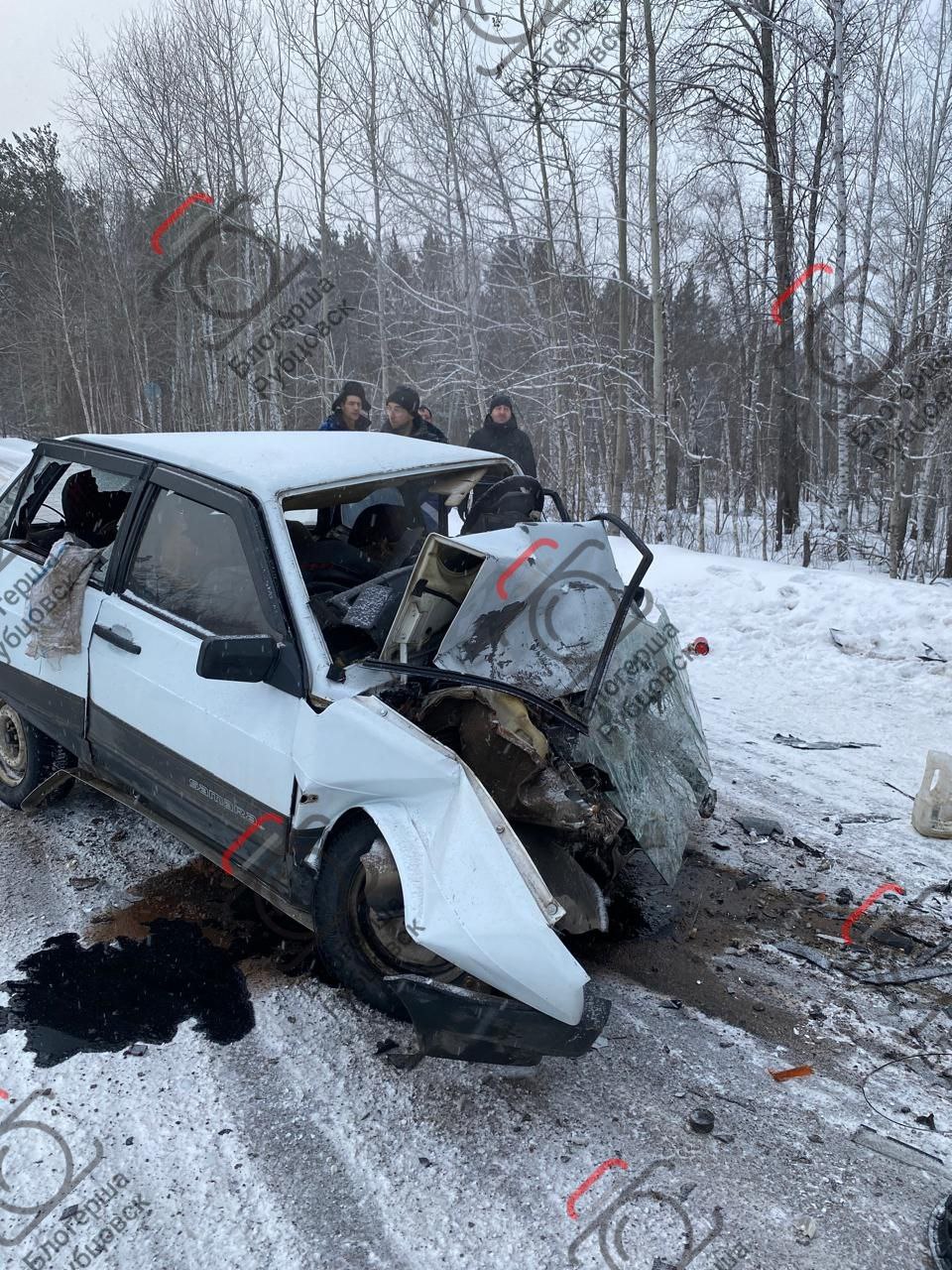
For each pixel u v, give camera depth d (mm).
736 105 15836
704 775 3857
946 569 16750
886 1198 2346
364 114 16609
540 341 16938
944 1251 2129
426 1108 2619
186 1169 2393
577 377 16891
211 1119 2561
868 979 3307
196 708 3238
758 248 19312
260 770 3045
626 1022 3027
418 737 2771
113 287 30781
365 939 2949
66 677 3816
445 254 17125
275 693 3043
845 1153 2494
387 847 2766
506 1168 2410
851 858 4199
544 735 3104
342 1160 2430
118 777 3701
